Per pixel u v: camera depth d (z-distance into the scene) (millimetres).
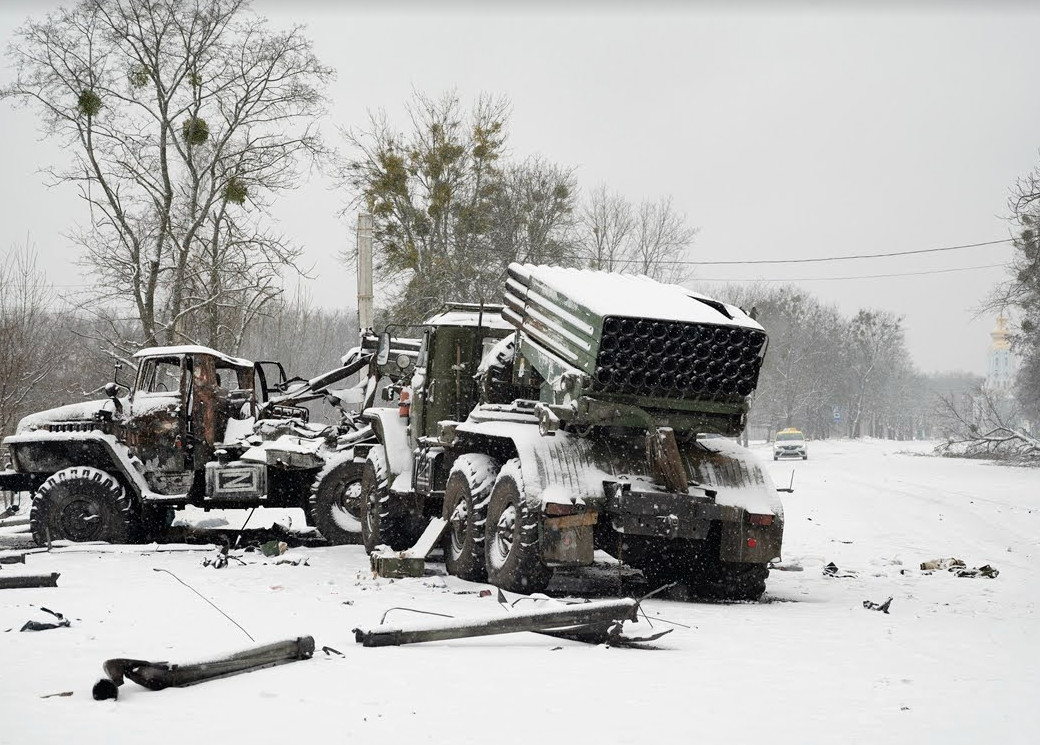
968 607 9820
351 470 15953
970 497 26969
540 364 11164
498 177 39594
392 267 38156
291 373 55844
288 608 9094
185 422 15398
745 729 5156
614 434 10758
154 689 5922
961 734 5062
